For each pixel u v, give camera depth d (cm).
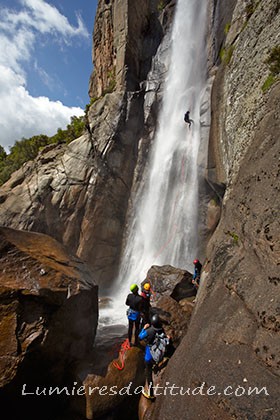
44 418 525
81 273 682
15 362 468
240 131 826
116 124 1923
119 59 2183
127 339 699
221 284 543
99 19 2686
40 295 516
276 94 639
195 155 1560
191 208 1475
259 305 383
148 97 2023
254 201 523
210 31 1777
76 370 574
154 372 582
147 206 1753
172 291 891
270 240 414
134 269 1661
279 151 499
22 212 2008
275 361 312
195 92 1764
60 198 1941
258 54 837
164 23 2302
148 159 1898
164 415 404
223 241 640
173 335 686
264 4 918
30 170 2261
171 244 1520
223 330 427
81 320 602
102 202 1834
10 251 570
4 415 486
